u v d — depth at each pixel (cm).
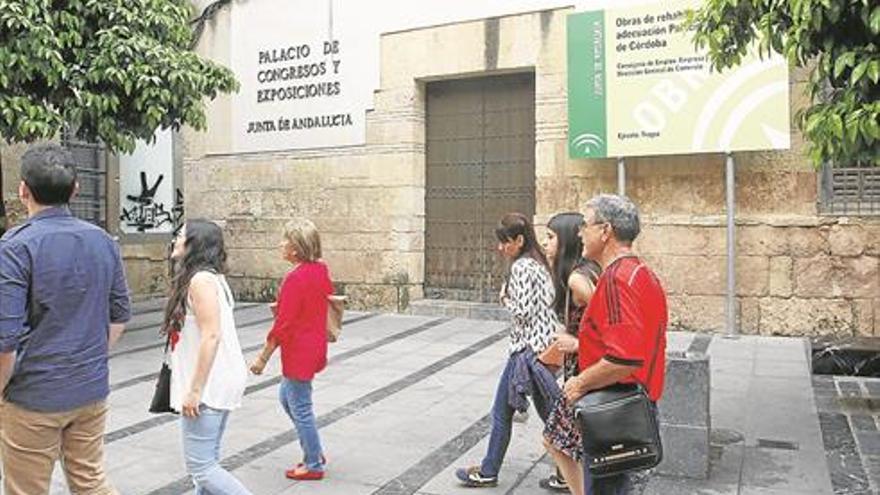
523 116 1237
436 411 692
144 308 1411
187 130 1502
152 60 986
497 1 1202
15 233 352
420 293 1314
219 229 405
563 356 441
